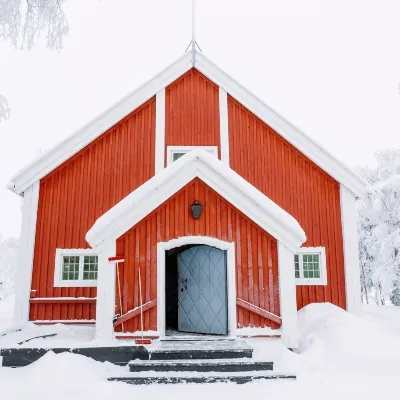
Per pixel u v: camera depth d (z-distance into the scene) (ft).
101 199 33.45
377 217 63.10
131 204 25.62
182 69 36.29
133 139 34.71
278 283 25.91
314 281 32.91
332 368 21.62
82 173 33.76
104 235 25.27
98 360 21.70
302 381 19.70
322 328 26.13
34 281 31.68
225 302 26.17
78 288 31.86
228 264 26.02
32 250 31.83
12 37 33.12
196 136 35.22
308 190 34.47
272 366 20.92
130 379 19.44
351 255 33.19
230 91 35.99
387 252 59.62
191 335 26.50
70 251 32.32
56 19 33.35
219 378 19.63
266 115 35.50
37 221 32.65
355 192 34.22
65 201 33.17
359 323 26.23
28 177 32.91
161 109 35.42
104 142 34.42
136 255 25.71
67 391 18.04
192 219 26.45
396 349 23.45
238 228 26.53
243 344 23.08
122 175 33.99
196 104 35.91
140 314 25.00
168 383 19.48
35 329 28.94
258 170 34.65
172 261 36.55
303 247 33.40
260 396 17.65
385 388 18.65
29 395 17.52
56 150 33.47
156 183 26.09
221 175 26.48
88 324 31.30
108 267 25.09
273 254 26.32
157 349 21.72
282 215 25.99
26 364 21.58
